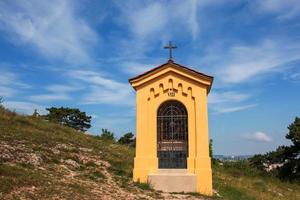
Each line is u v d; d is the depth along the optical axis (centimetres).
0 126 2295
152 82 1812
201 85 1780
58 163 1767
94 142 2877
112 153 2508
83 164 1881
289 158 4112
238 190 2152
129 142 5381
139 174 1739
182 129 1778
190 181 1683
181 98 1784
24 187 1235
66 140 2486
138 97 1811
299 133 3925
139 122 1791
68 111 6125
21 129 2392
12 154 1678
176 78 1797
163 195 1560
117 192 1462
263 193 2389
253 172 3650
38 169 1567
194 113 1770
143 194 1516
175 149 1772
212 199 1605
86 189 1389
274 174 3878
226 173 3178
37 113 3594
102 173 1778
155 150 1767
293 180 3700
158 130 1797
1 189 1159
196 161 1722
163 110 1809
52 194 1220
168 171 1739
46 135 2444
